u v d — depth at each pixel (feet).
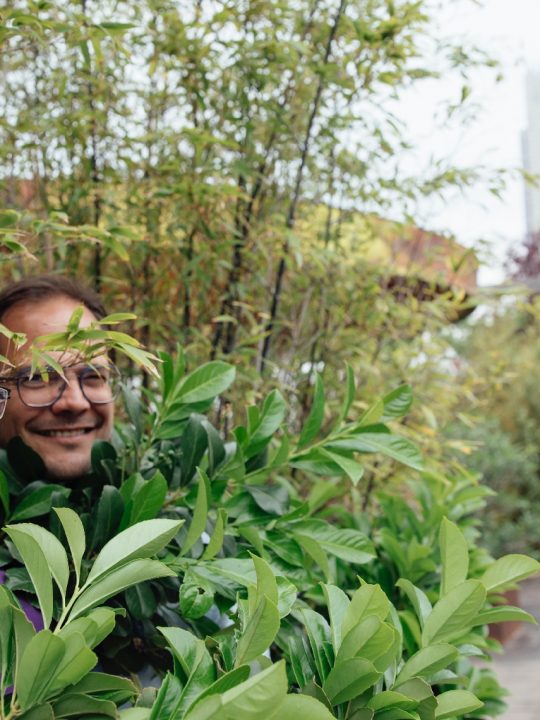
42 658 2.08
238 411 5.71
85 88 5.84
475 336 19.69
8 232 3.31
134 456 3.72
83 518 3.25
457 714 2.72
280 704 1.86
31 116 5.59
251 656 2.23
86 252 6.23
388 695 2.52
